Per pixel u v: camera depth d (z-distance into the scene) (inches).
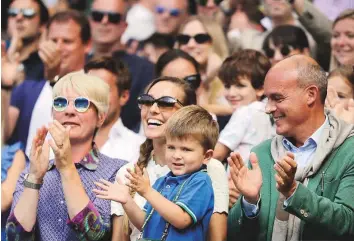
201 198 510.3
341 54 745.6
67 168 546.6
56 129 545.3
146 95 567.2
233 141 655.1
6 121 776.3
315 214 499.2
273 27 818.8
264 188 539.5
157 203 498.9
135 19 935.0
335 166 524.7
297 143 545.3
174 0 895.7
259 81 687.1
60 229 557.9
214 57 805.9
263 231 533.0
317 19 783.1
